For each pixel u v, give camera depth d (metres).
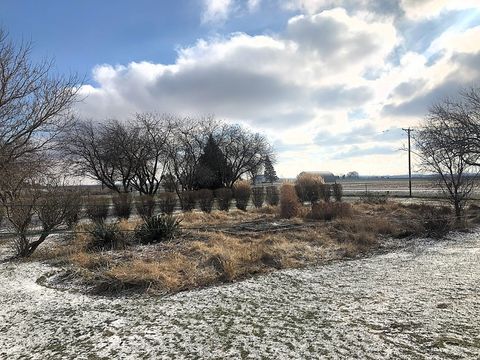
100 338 5.10
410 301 6.25
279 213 19.23
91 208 18.17
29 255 10.82
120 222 14.99
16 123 14.73
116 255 9.91
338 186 30.48
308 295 6.85
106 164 32.28
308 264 9.60
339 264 9.52
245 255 9.47
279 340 4.84
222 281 8.03
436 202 26.20
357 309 5.95
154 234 11.98
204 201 23.78
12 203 11.06
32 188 11.80
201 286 7.71
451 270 8.38
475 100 22.16
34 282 8.18
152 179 34.56
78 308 6.43
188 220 17.53
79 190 14.31
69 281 8.16
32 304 6.67
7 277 8.55
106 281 7.62
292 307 6.17
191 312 6.07
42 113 15.18
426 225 14.09
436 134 21.06
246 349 4.61
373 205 22.36
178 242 11.45
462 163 18.05
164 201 22.64
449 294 6.57
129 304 6.62
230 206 26.31
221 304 6.46
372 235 12.80
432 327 5.11
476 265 8.80
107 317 5.95
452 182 17.48
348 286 7.38
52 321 5.81
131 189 34.91
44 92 15.23
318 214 17.47
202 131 40.59
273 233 13.20
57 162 18.72
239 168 43.75
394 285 7.30
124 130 32.91
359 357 4.29
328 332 5.04
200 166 38.72
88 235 12.31
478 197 25.73
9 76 14.27
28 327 5.58
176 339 4.98
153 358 4.45
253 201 26.88
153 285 7.57
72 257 9.91
